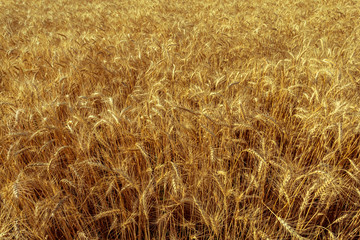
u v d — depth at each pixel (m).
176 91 4.14
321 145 2.92
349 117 2.99
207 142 2.99
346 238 2.38
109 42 6.65
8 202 2.21
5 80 4.72
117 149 3.13
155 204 2.79
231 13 11.48
